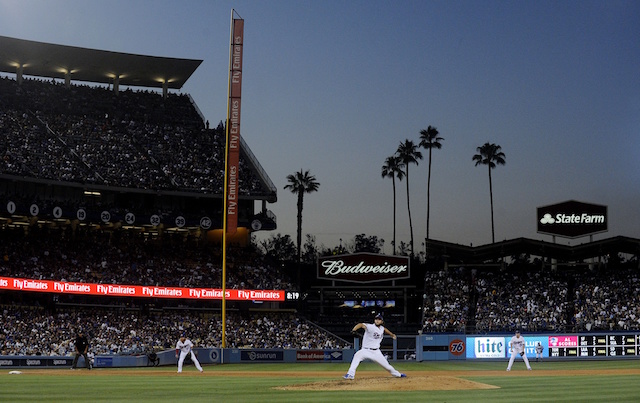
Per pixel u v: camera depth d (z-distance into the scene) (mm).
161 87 85312
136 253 68375
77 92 78250
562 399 15906
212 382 24406
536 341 58344
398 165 101562
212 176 73750
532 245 69375
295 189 91938
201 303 69188
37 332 53938
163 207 73000
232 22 60594
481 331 60250
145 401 15703
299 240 90250
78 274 61531
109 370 41531
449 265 71875
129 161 71000
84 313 60625
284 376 32531
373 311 76688
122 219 66062
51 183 63094
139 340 58250
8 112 69188
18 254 60594
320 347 63844
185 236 74875
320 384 20797
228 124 57094
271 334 65312
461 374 33750
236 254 73750
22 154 64062
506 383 22406
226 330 64438
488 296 67375
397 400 15570
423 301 69500
